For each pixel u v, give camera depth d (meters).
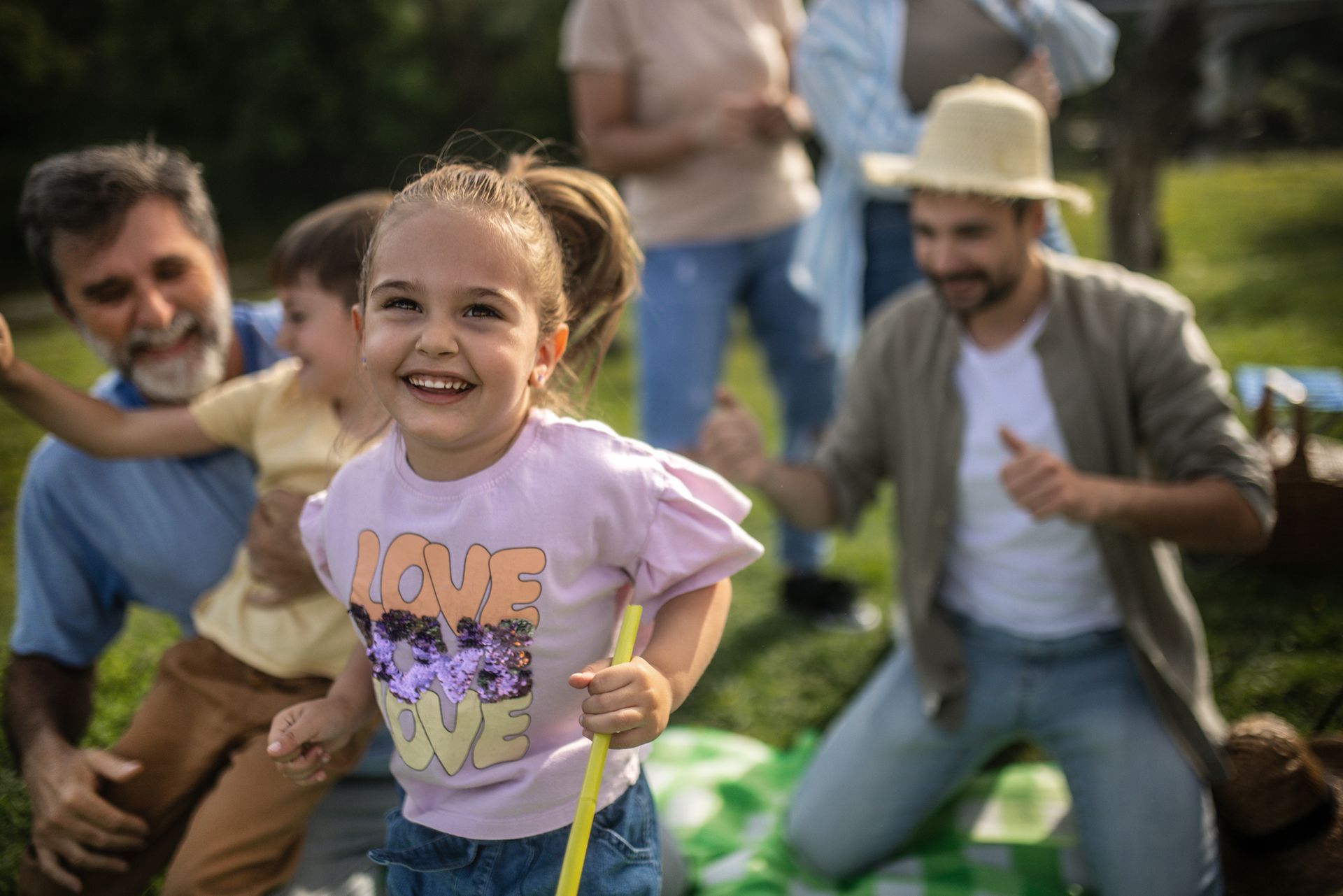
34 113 15.62
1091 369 2.53
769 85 3.99
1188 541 2.38
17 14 14.95
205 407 2.25
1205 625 3.36
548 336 1.68
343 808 2.28
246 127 15.93
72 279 2.15
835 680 3.59
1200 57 5.57
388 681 1.75
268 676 2.18
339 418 2.20
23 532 2.41
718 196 3.85
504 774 1.73
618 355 8.33
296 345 2.16
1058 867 2.60
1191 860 2.35
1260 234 9.38
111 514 2.37
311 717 1.81
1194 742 2.42
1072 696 2.54
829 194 3.71
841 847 2.58
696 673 1.70
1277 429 3.84
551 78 16.47
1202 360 2.51
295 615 2.18
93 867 2.12
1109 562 2.48
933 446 2.63
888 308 2.80
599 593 1.71
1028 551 2.58
